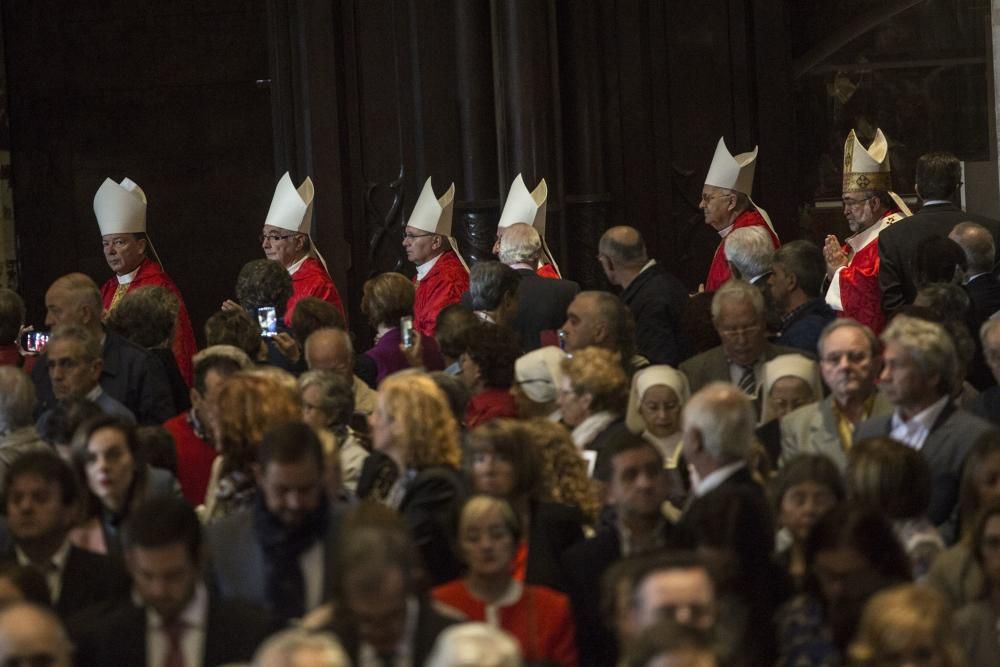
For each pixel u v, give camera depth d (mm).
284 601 14594
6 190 42969
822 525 13555
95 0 42969
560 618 14523
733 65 39656
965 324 22188
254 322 23781
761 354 21344
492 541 14359
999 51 32031
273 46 40625
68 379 21281
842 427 18531
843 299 28516
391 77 39750
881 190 30141
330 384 18906
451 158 39531
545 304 26422
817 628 13617
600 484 17109
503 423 15938
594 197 39188
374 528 12711
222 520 15242
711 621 12148
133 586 14680
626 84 39500
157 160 43031
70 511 15297
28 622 11852
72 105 43094
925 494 15211
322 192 39844
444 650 10789
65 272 43094
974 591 14320
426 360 24594
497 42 38281
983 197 36531
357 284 40031
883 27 40562
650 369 19359
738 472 15688
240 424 16141
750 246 25141
